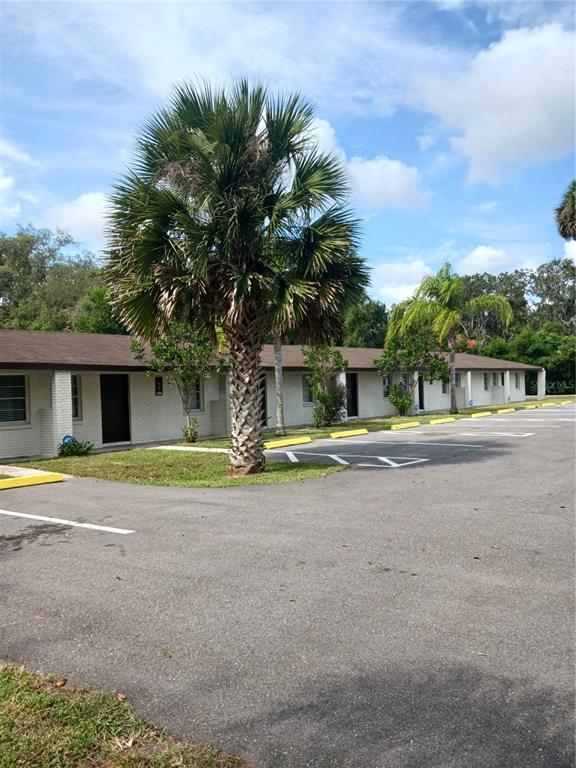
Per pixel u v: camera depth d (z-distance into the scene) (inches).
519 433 723.4
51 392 625.6
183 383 710.5
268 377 911.7
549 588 202.4
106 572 230.2
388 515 311.4
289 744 122.3
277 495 374.3
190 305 448.8
